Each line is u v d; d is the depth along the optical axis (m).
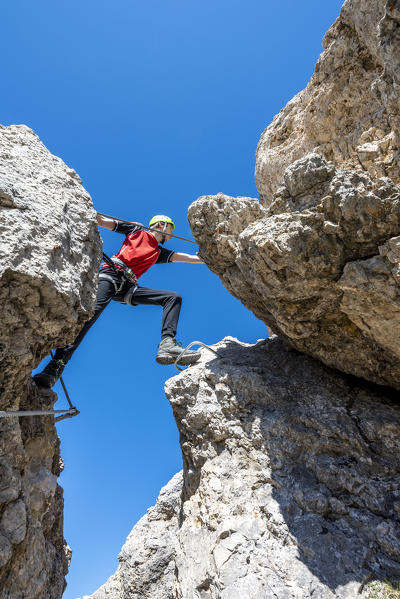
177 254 5.40
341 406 4.70
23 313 2.89
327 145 6.00
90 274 3.54
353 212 3.52
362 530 3.72
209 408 5.15
